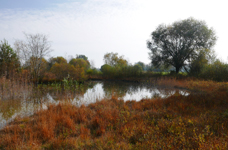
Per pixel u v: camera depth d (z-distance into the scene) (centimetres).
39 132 542
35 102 1110
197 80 1994
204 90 1432
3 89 1222
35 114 798
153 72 3177
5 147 457
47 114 726
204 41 2702
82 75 2672
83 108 837
